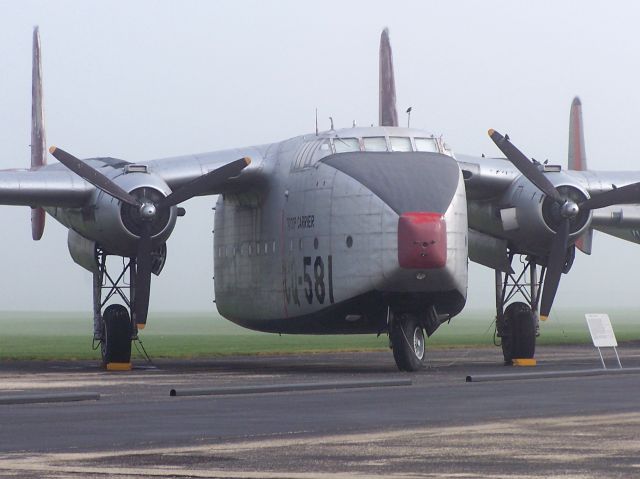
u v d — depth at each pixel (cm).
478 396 4112
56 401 3975
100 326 6675
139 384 4997
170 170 6581
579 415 3381
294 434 2945
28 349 10181
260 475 2292
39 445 2753
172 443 2780
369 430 3023
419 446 2705
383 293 5841
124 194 6106
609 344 5766
